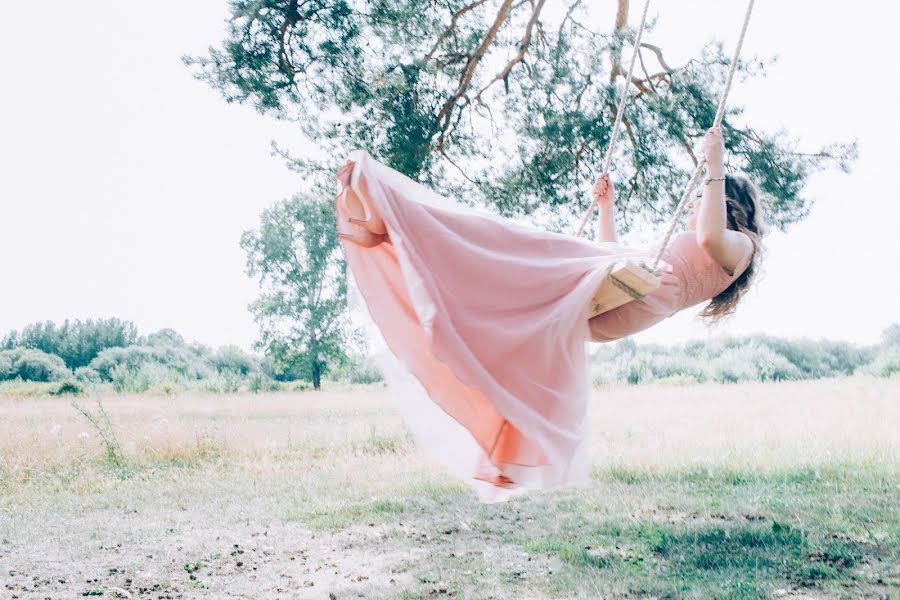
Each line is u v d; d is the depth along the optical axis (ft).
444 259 10.17
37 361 118.52
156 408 65.98
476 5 33.24
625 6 32.91
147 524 23.30
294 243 127.54
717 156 11.65
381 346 10.33
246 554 19.89
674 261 11.87
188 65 30.99
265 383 118.62
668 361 91.35
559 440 10.03
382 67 32.22
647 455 33.76
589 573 17.43
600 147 32.48
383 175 10.50
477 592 16.29
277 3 30.66
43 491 28.58
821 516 22.49
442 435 10.41
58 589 16.89
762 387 66.69
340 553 19.88
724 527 21.34
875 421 42.42
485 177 33.45
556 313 10.41
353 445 39.09
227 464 34.47
